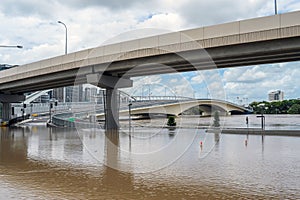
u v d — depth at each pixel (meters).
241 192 6.86
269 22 19.48
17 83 38.81
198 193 6.80
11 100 49.06
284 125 33.09
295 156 12.45
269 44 20.12
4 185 7.66
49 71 32.28
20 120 55.28
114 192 6.96
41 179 8.34
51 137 23.55
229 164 10.57
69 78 32.44
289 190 7.01
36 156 12.86
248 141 18.98
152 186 7.51
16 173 9.19
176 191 7.00
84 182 7.96
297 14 18.64
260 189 7.11
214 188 7.26
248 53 20.97
